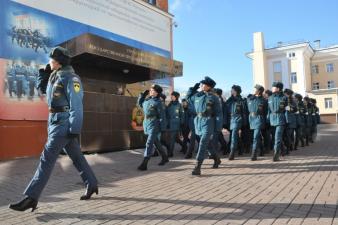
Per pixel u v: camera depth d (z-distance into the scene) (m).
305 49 59.22
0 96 11.13
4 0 11.38
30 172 8.71
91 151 11.73
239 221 4.87
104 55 12.29
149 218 5.04
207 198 6.08
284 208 5.43
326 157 10.87
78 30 13.96
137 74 16.25
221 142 12.05
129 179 7.80
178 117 11.78
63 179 7.77
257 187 6.86
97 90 14.68
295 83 59.56
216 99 8.31
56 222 4.90
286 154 11.77
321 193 6.28
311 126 15.96
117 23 16.12
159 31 19.11
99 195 6.33
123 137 12.96
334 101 54.75
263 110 10.52
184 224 4.77
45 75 5.95
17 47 11.66
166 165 9.76
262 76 60.16
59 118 5.38
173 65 15.84
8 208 5.60
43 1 12.58
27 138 11.73
